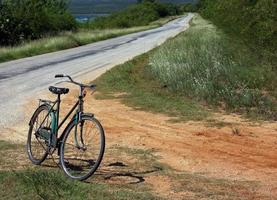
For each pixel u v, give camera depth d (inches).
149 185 253.0
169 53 798.5
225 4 1107.9
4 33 1477.6
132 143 346.0
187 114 434.9
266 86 519.8
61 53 1195.3
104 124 407.2
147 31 2501.2
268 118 413.4
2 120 423.8
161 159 306.5
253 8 719.7
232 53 737.0
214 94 485.1
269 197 238.8
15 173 250.8
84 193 230.5
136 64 837.2
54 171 265.6
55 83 652.7
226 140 350.6
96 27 3029.0
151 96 523.2
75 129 264.4
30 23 1604.3
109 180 259.1
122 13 4675.2
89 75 729.6
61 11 2224.4
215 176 274.5
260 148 330.0
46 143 278.7
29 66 885.8
